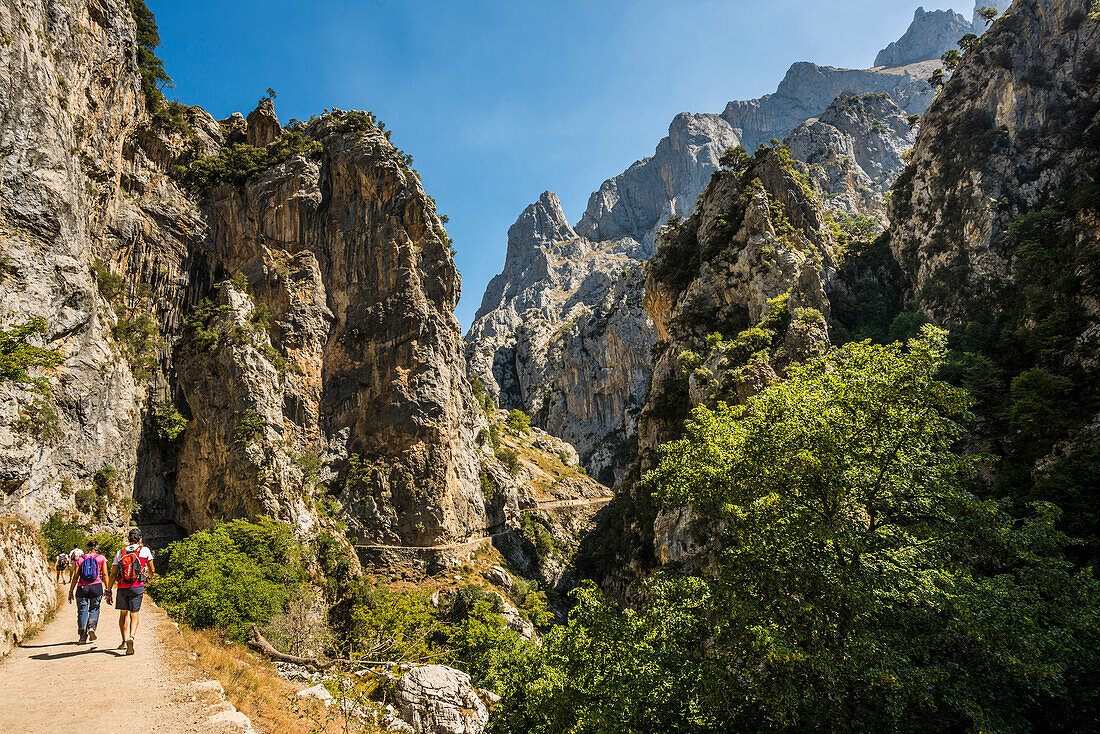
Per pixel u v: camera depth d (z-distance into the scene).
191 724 13.65
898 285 96.88
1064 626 20.00
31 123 62.38
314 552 77.50
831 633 18.91
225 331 86.19
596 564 101.69
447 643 64.06
